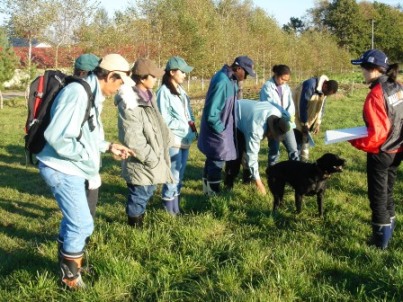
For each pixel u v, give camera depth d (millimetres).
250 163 6078
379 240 4320
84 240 3518
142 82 4570
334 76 50531
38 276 3662
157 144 4570
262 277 3705
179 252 4184
